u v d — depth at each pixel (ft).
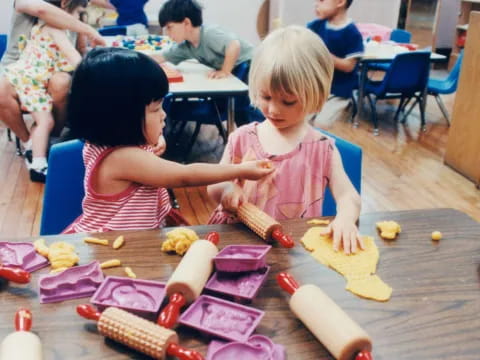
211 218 3.67
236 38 8.95
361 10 18.57
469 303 2.34
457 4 19.19
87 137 3.22
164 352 1.93
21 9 8.87
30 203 8.23
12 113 9.34
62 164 4.16
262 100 3.25
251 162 3.40
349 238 2.79
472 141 9.32
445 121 13.26
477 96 9.09
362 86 12.10
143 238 2.83
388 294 2.37
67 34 9.34
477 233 2.96
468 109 9.37
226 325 2.11
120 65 3.05
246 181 3.63
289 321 2.20
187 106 9.16
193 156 10.32
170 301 2.21
